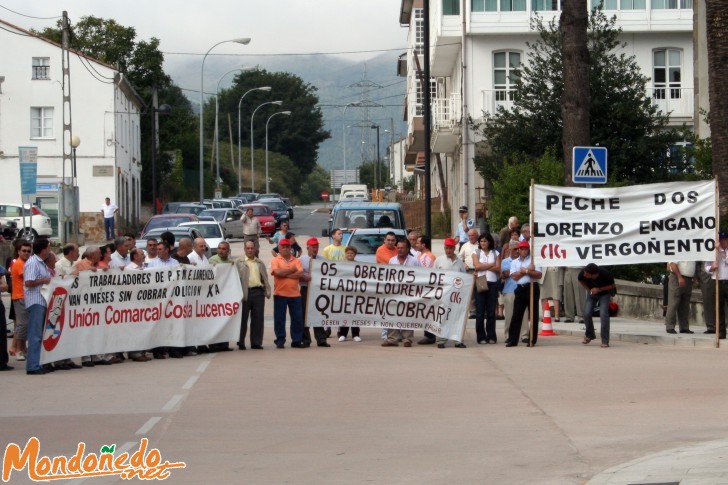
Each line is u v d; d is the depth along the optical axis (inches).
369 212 1252.5
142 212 3147.1
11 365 729.6
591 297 802.2
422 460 414.0
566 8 1018.7
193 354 786.8
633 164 1433.3
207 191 3838.6
